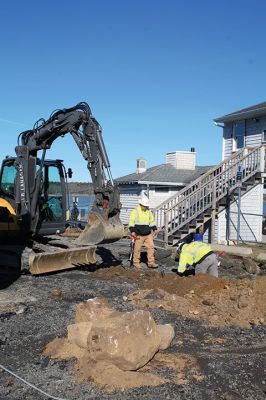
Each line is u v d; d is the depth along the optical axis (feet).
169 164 120.06
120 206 36.04
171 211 57.00
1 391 16.43
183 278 32.94
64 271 38.60
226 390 16.74
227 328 23.93
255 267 42.57
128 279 36.35
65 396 16.05
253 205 69.97
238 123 86.12
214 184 58.18
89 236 35.63
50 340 21.59
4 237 37.37
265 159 65.46
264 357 19.99
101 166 36.17
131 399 15.84
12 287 32.37
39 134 37.19
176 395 16.22
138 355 17.70
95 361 17.88
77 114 36.50
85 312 20.77
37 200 37.60
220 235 64.64
